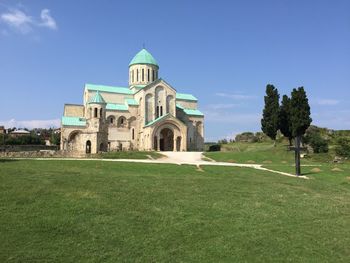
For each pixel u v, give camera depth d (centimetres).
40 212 1733
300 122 7244
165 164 4309
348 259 1481
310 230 1786
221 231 1678
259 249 1508
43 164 3694
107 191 2222
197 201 2161
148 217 1788
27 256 1293
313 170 4362
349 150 7300
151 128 7975
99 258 1322
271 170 4353
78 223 1631
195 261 1355
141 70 9438
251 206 2144
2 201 1859
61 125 8488
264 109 8075
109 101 9050
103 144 7619
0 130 16175
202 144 9588
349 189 3066
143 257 1355
